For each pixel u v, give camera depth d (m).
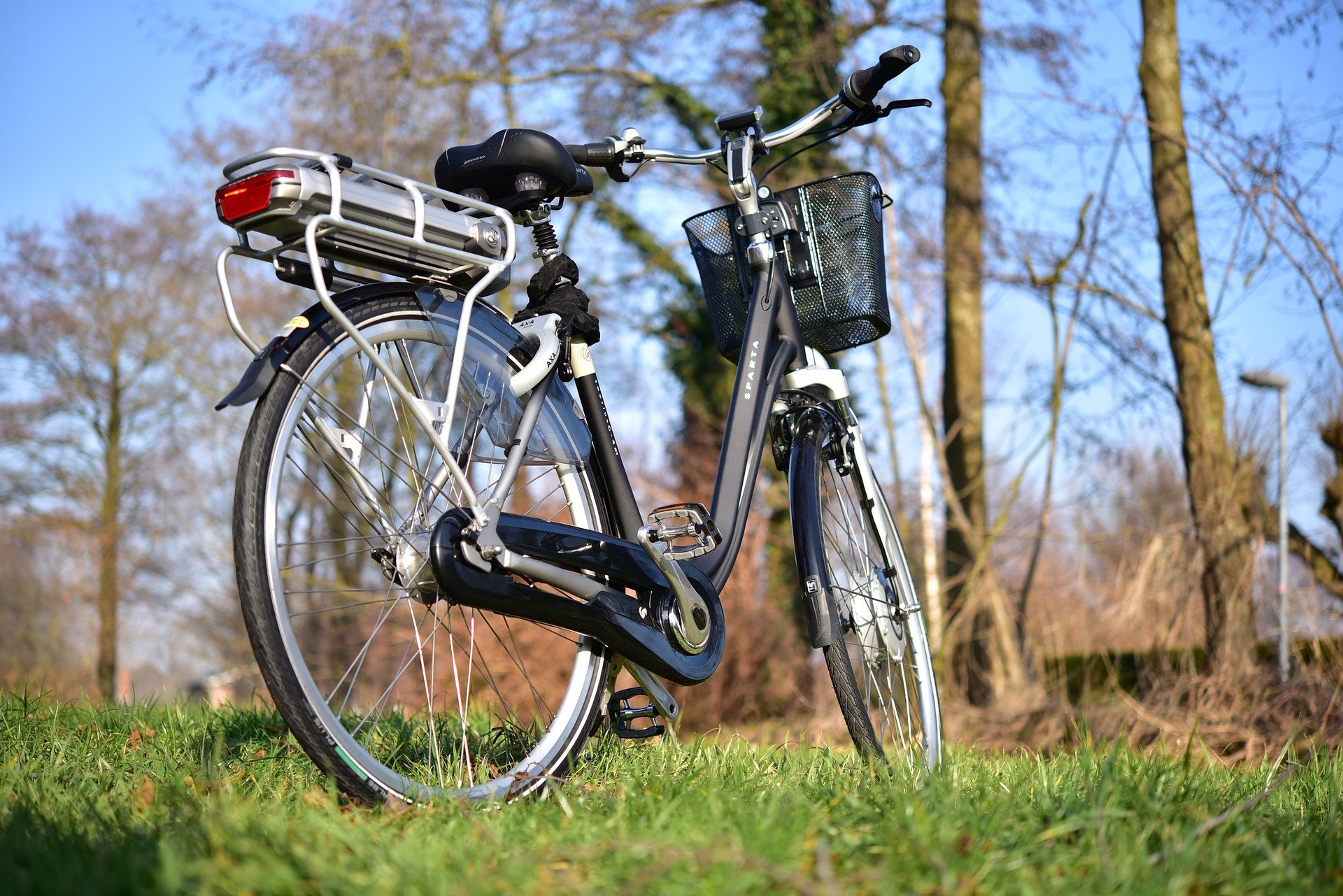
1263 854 1.65
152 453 17.89
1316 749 2.79
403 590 1.95
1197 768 2.27
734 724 9.90
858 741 2.33
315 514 8.14
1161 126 6.64
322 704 1.78
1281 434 5.88
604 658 2.25
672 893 1.32
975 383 8.99
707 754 2.47
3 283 16.95
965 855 1.53
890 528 2.60
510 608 1.96
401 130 12.60
